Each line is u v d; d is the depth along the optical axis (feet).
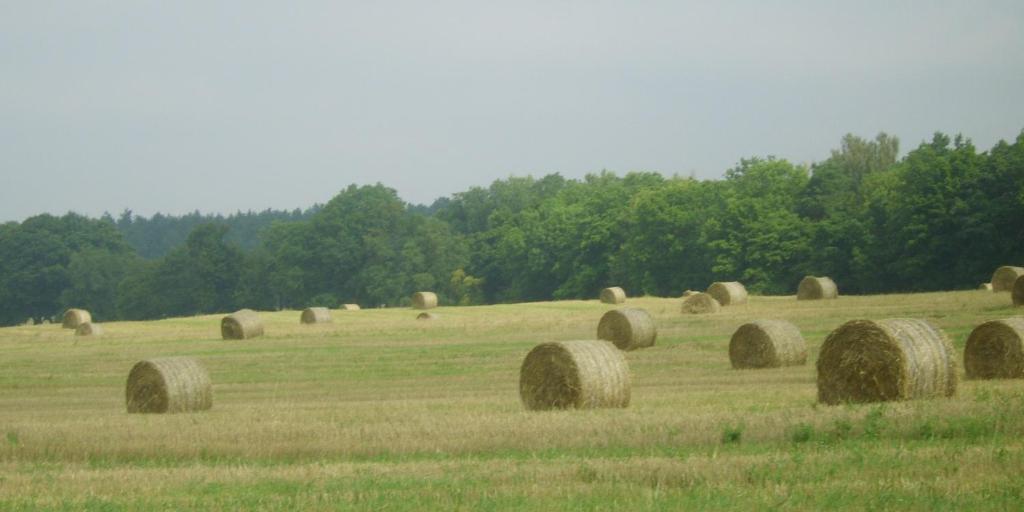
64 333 337.93
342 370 191.72
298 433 96.63
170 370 140.97
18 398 167.73
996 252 420.36
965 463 70.38
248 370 198.39
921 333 110.01
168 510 67.92
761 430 87.30
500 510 63.26
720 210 559.38
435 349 222.69
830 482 66.64
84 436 99.71
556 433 90.58
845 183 548.72
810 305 290.15
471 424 97.09
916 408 92.63
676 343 213.05
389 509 65.00
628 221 614.75
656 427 90.43
